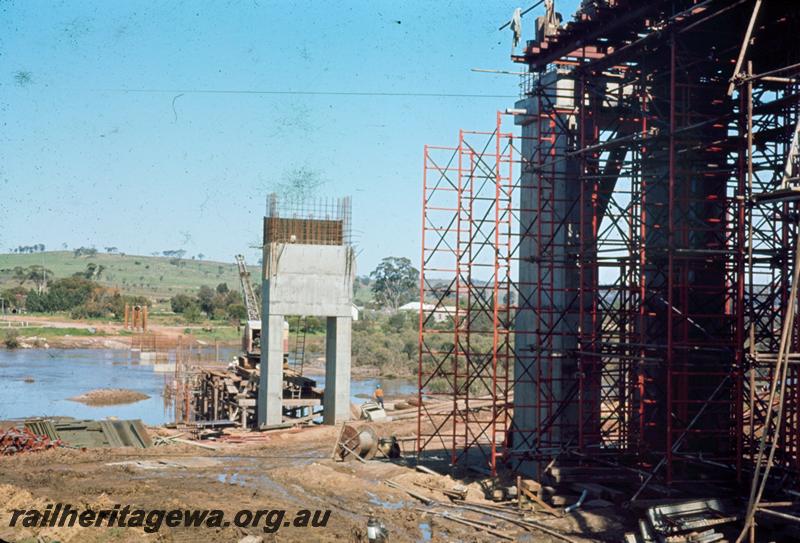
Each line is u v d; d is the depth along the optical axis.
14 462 36.34
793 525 22.12
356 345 101.25
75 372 97.00
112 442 42.22
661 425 30.44
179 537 23.95
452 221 33.16
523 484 29.19
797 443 23.61
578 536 24.53
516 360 34.34
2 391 79.38
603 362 31.36
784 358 21.09
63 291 182.25
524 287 33.97
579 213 32.34
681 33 25.45
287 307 48.41
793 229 24.59
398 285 198.75
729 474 27.05
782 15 26.27
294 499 29.47
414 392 77.31
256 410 52.09
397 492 30.14
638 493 25.88
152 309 195.88
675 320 30.06
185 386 62.59
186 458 38.03
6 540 22.95
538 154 32.38
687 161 28.33
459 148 33.00
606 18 28.45
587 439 31.75
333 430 46.44
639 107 31.64
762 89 28.84
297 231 49.44
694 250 25.02
